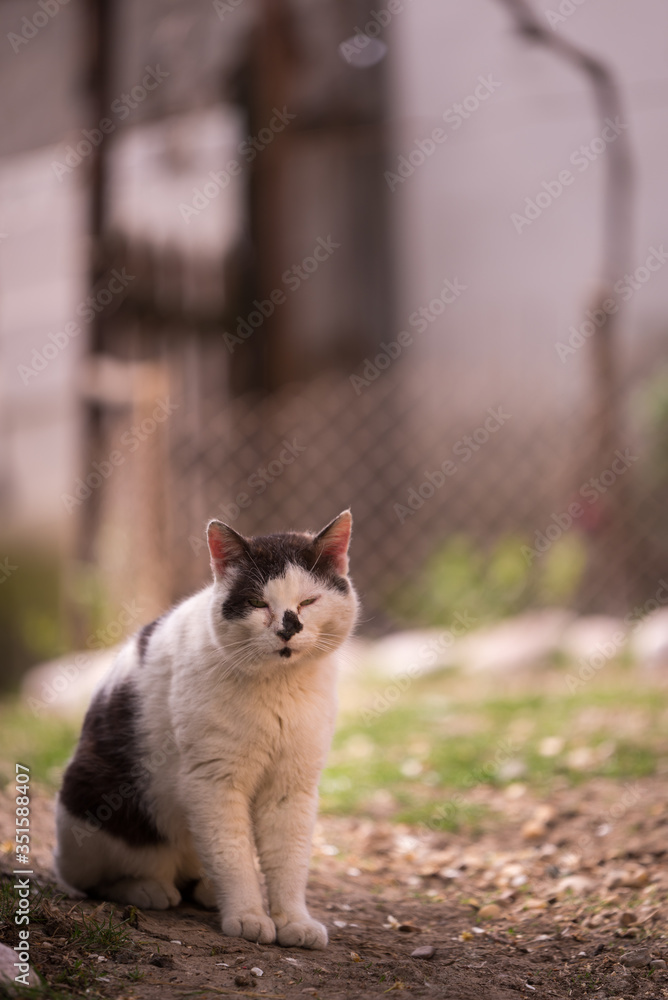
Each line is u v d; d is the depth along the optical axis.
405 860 4.77
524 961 3.36
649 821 4.71
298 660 3.33
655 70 10.44
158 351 10.77
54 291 10.59
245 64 11.56
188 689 3.30
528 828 4.92
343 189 12.19
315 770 3.42
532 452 10.34
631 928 3.57
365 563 10.62
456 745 6.48
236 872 3.27
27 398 10.80
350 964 3.17
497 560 9.98
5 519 10.82
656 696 7.02
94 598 8.95
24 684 9.90
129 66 11.17
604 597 9.63
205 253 11.29
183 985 2.81
